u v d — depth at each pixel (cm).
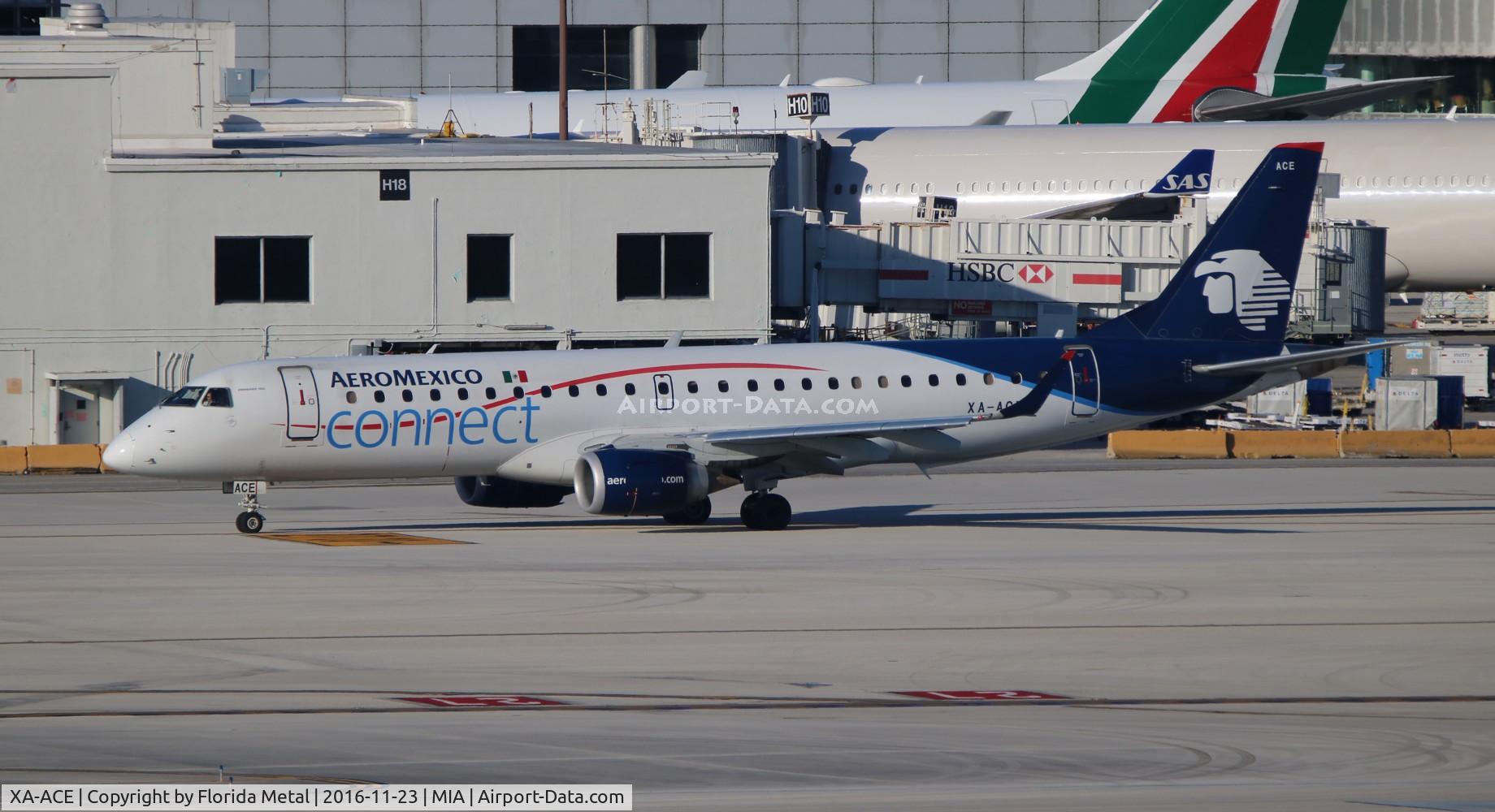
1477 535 12438
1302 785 5356
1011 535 12475
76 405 18800
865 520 13612
